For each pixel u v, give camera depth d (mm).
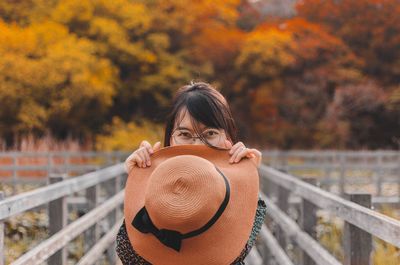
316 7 35375
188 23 32156
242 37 31891
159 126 29469
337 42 32375
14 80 26047
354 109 31141
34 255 3590
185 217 2172
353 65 32344
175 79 31109
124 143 26328
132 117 30719
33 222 8469
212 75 31906
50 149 20531
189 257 2260
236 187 2326
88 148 24516
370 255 3562
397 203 10125
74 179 5230
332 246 7844
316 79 31391
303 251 5047
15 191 14203
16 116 26406
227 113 2480
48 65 26203
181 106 2461
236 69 31641
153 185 2219
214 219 2225
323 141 30531
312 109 31312
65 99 26531
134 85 30594
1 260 3250
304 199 5137
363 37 34219
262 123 31578
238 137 2549
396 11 33656
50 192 4262
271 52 30906
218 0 33125
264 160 18156
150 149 2412
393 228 2635
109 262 6586
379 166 15328
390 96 31094
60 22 29656
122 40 29578
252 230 2441
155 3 31781
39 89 26391
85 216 5418
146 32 31250
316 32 32219
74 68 26344
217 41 31750
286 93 31453
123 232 2383
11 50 26484
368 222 3070
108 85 27656
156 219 2195
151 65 31062
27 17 30312
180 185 2203
